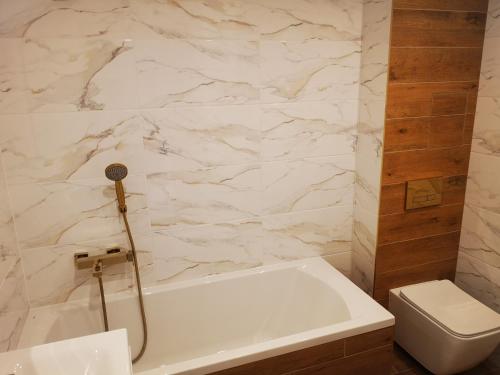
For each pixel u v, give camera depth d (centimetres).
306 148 205
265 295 213
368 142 203
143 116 175
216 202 197
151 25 167
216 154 191
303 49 191
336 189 217
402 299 206
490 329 175
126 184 180
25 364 95
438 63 190
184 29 172
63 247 177
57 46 157
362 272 223
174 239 194
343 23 194
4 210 156
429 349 190
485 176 204
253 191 202
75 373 94
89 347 99
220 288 204
